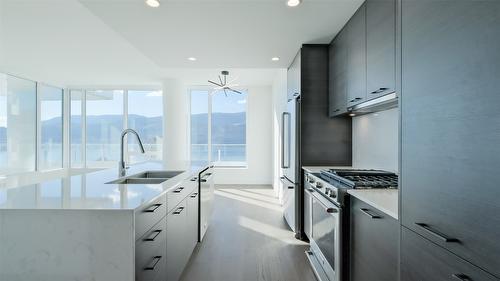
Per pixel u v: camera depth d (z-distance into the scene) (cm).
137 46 315
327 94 314
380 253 144
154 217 156
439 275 98
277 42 303
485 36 79
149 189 167
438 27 99
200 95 762
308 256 269
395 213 128
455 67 90
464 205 86
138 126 741
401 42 125
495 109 75
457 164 89
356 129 304
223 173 745
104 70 554
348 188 186
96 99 737
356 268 174
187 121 752
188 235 250
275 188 615
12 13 288
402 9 125
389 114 238
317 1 214
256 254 289
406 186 120
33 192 156
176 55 349
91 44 392
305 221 317
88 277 124
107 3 217
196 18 244
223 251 296
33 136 631
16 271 124
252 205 502
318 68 313
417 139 112
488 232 77
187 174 250
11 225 123
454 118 91
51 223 123
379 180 201
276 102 599
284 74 464
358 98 222
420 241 110
